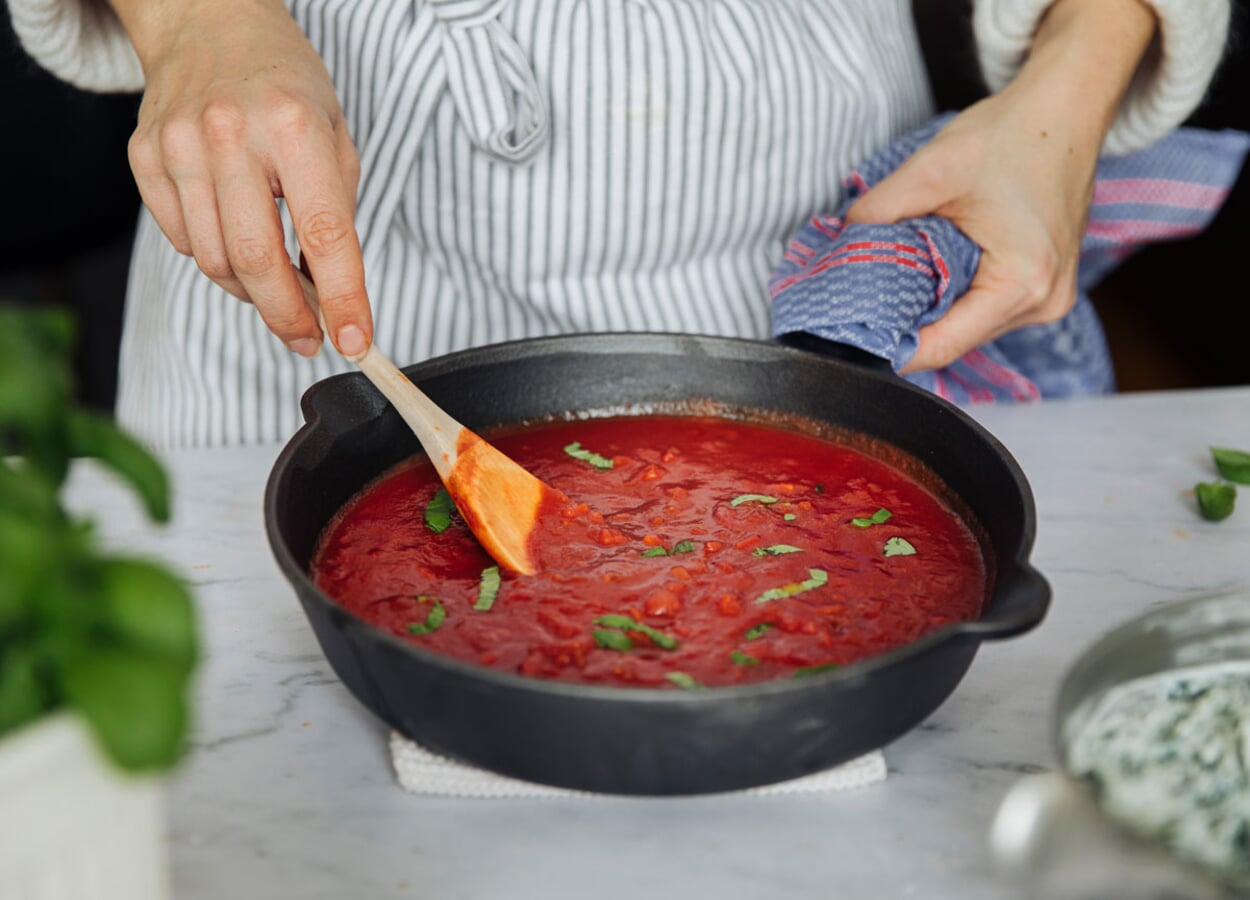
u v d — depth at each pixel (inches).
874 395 43.0
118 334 92.6
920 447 42.0
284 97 40.4
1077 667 28.4
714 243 55.5
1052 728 28.4
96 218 85.4
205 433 58.8
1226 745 28.5
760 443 44.4
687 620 34.7
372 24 50.4
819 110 55.4
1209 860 27.5
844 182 58.1
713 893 29.7
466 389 43.4
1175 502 48.5
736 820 32.1
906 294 48.1
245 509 46.9
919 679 29.7
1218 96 94.3
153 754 18.5
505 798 32.8
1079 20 55.6
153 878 22.5
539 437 44.4
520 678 27.4
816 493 41.6
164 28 47.2
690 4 50.7
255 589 41.8
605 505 40.8
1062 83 54.0
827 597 36.0
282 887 29.6
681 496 41.3
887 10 61.1
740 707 27.3
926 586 36.7
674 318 56.1
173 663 19.2
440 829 31.6
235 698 36.4
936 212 52.8
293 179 39.5
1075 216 53.6
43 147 80.5
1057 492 49.1
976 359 57.3
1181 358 112.7
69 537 19.6
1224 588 42.8
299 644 39.1
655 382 45.6
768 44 52.9
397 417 41.9
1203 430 54.5
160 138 40.8
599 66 50.1
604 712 27.3
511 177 51.9
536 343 44.1
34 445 20.9
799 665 32.9
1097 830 27.8
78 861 20.6
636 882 30.0
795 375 44.6
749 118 52.9
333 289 38.6
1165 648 29.4
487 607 35.3
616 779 29.5
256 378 57.4
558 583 36.4
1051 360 62.9
